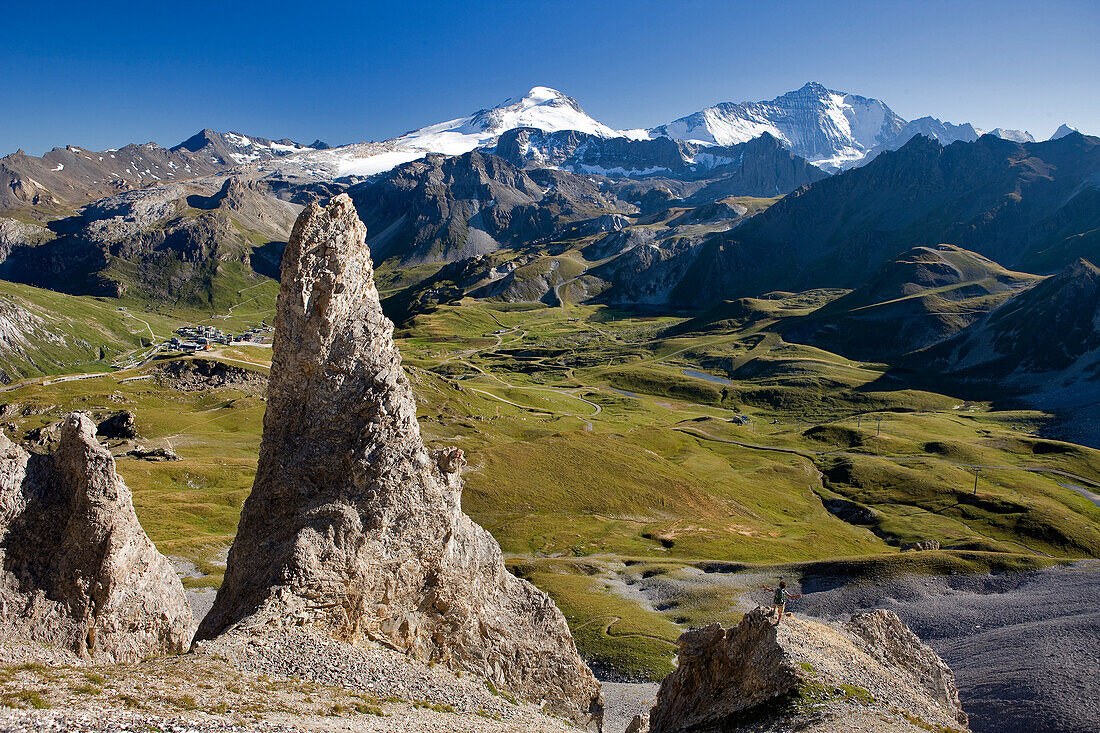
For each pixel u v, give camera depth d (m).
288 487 42.97
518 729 37.62
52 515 37.56
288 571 39.16
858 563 118.44
